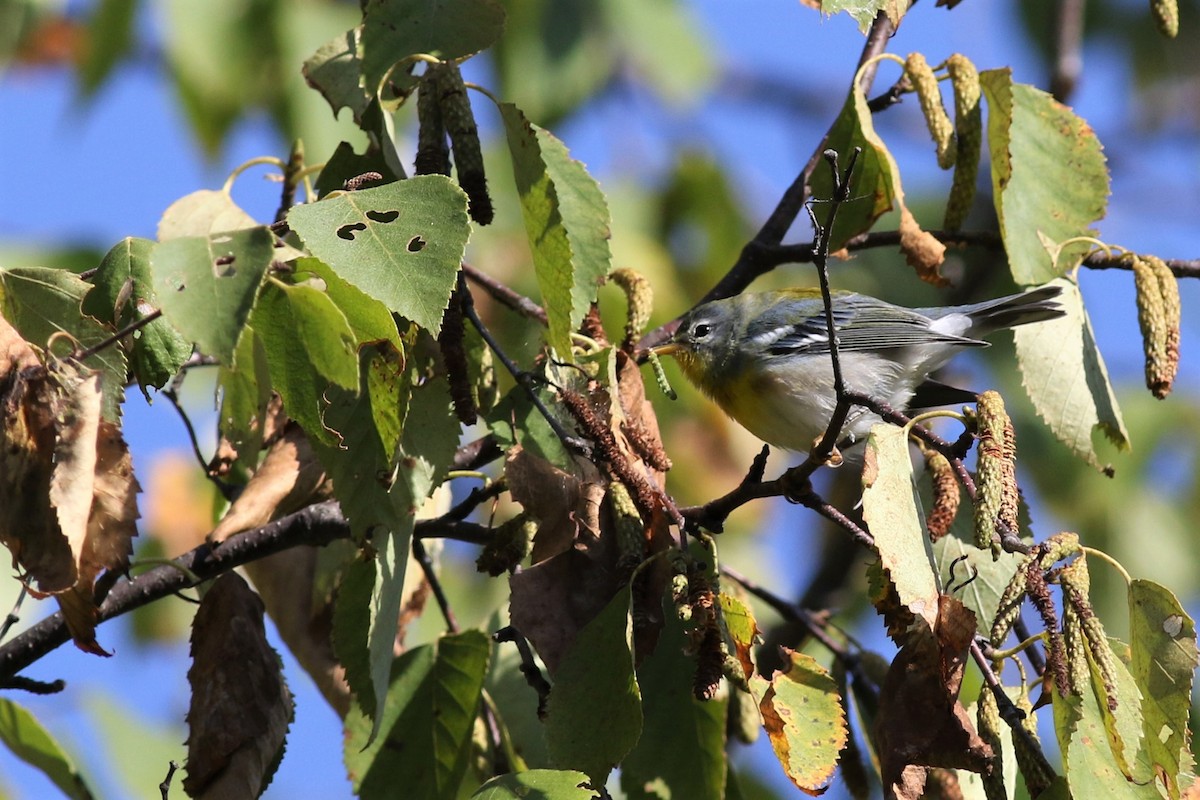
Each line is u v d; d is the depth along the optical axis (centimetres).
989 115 889
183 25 1132
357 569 767
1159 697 626
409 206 610
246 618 730
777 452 1419
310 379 615
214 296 542
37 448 592
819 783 608
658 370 756
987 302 1161
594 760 655
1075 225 905
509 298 927
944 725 630
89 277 674
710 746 805
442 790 803
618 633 659
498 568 720
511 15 1220
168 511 1260
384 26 789
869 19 780
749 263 1034
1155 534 1417
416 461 708
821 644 898
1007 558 821
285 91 1146
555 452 722
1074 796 626
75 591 612
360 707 770
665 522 698
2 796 938
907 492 629
